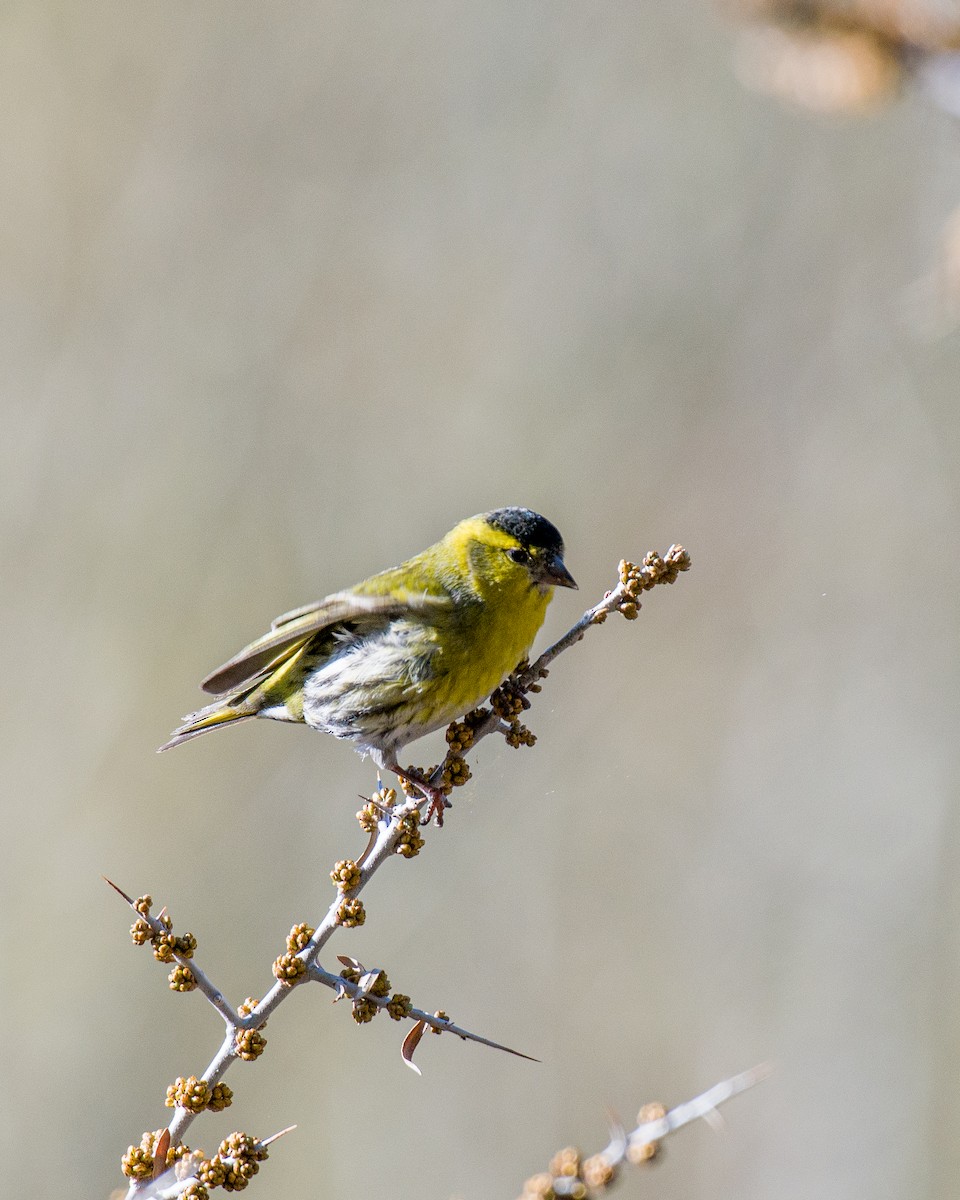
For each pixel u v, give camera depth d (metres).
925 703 16.23
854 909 15.56
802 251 17.47
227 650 16.34
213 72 18.03
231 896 15.27
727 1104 14.81
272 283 17.67
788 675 16.44
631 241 17.66
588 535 16.89
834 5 8.01
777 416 17.20
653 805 15.76
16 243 17.73
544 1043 14.74
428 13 18.12
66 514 16.94
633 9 17.92
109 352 17.52
